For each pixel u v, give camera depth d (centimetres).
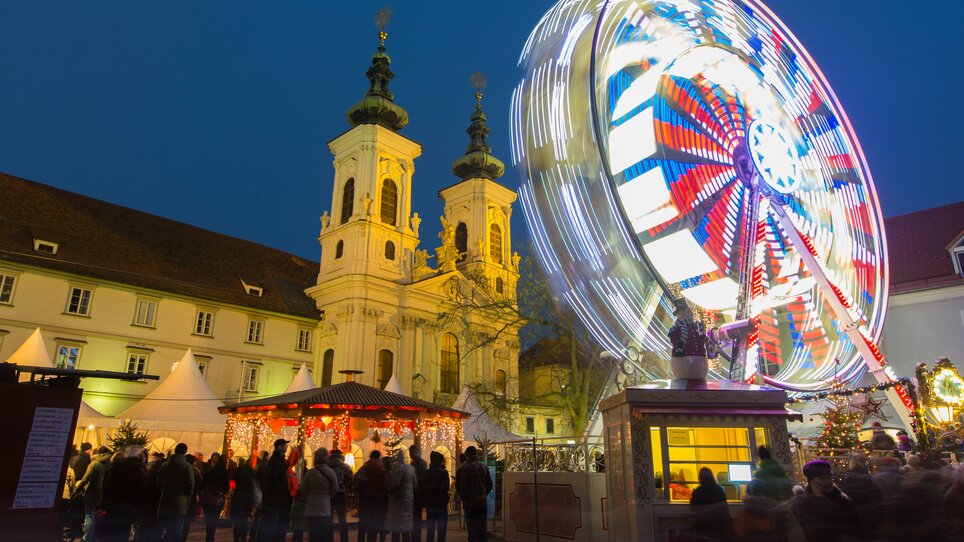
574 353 2933
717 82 1614
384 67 6022
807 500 676
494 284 6500
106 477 1138
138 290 4312
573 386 3123
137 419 2925
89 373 780
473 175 7006
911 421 1455
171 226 5225
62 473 719
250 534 1404
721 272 1434
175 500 1175
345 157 5838
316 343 5309
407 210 5800
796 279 1712
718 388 984
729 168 1540
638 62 1402
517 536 1487
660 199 1360
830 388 1608
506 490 1562
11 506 679
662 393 957
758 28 1825
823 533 655
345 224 5503
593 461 1314
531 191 1276
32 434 707
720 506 746
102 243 4472
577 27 1327
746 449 1000
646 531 904
